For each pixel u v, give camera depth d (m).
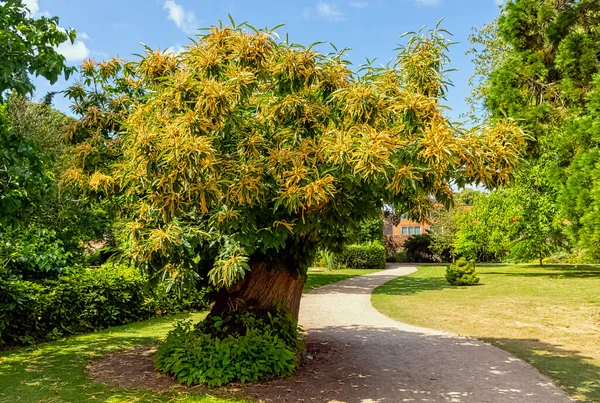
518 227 18.95
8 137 4.33
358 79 4.52
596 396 4.82
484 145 4.13
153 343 7.08
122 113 5.73
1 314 6.60
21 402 4.40
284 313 5.90
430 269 27.19
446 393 4.91
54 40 4.54
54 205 8.73
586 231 9.27
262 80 4.23
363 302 12.52
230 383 5.05
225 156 4.08
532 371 5.74
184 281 4.55
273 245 4.43
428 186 4.09
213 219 4.32
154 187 3.74
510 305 11.52
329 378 5.38
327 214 4.49
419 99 3.95
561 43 10.98
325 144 3.91
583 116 10.34
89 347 6.76
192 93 3.74
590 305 11.12
